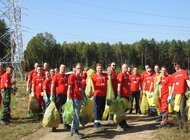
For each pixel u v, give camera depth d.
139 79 17.11
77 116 12.15
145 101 16.56
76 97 12.20
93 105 13.41
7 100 15.23
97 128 13.03
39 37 89.88
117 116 12.73
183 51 91.94
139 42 95.25
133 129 13.04
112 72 13.63
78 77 12.34
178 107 12.16
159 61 95.06
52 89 13.91
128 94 14.62
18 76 52.06
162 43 94.69
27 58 88.19
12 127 14.48
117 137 11.95
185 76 12.05
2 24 82.12
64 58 94.81
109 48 95.94
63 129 13.70
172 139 11.22
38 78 16.45
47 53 90.81
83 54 95.62
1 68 16.50
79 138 11.90
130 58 95.81
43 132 13.40
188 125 13.05
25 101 23.84
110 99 12.75
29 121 15.77
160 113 13.93
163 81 13.39
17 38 47.62
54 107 13.35
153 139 11.52
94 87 12.92
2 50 74.88
